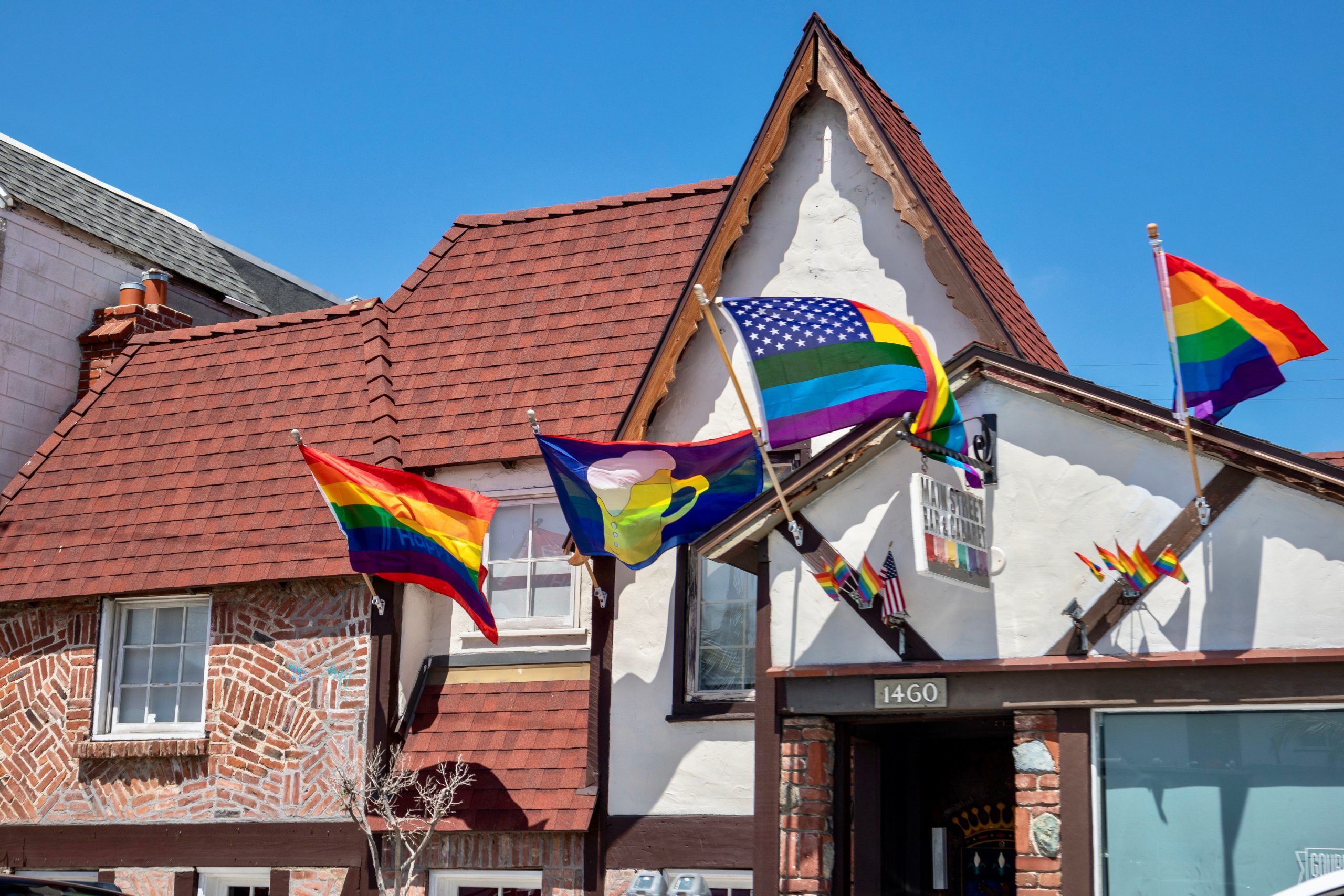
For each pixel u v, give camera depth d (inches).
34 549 637.9
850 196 560.1
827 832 439.2
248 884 576.7
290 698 581.9
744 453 498.0
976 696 416.8
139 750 594.2
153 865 583.8
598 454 486.6
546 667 567.5
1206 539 396.2
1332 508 383.2
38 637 628.1
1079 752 401.7
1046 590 413.4
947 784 542.0
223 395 669.3
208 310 834.8
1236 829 382.3
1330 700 375.6
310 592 590.6
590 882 522.6
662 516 488.4
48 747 613.3
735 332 415.8
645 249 631.8
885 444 439.8
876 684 430.0
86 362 747.4
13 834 606.9
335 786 564.7
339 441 616.1
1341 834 370.9
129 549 622.2
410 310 661.9
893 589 424.2
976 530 418.9
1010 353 508.1
